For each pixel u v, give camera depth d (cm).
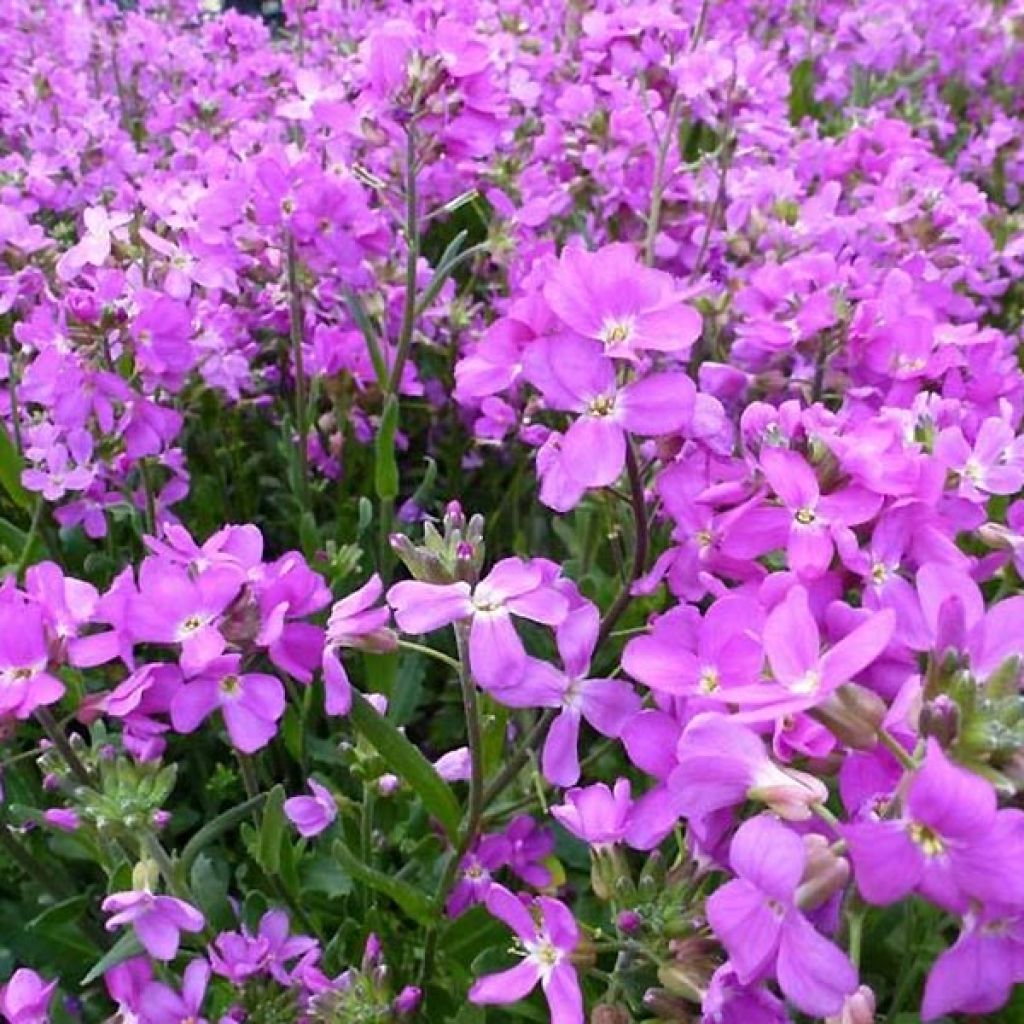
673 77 34
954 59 55
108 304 26
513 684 17
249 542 19
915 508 16
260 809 22
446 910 22
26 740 27
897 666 14
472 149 28
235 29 50
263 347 34
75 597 18
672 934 15
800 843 12
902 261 30
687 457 19
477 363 18
